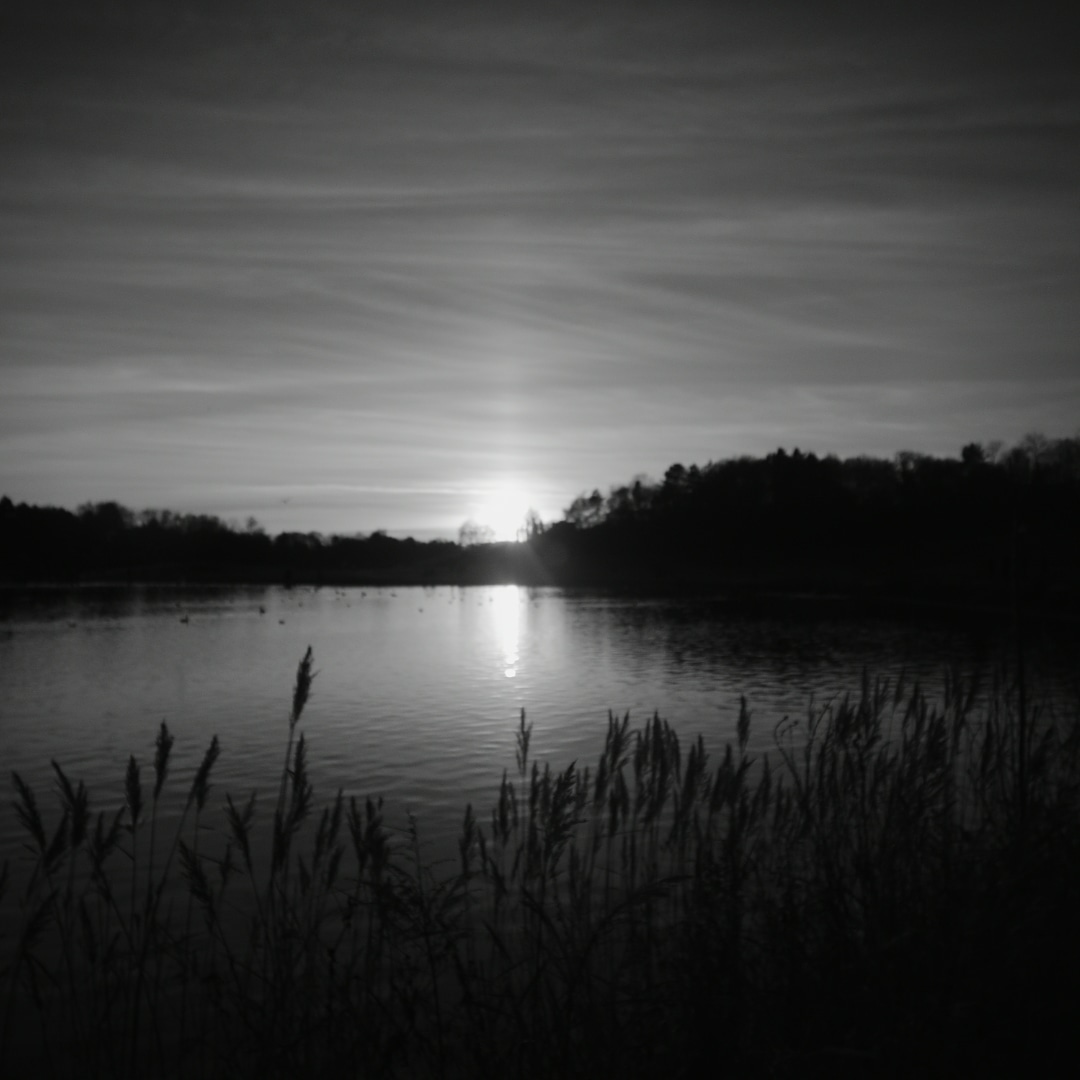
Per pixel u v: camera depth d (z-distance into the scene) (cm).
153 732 2816
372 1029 659
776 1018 582
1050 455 13488
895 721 1741
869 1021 540
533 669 4531
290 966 745
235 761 2303
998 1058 518
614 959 786
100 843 689
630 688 3725
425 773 2117
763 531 14838
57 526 18400
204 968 930
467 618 8700
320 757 2330
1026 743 1076
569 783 724
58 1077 739
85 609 10256
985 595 8869
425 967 830
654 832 985
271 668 4691
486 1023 679
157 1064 756
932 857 757
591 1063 576
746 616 8125
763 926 699
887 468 16625
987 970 540
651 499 18312
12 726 2980
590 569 16612
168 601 12125
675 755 843
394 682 4062
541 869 741
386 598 13038
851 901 749
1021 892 593
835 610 8619
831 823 891
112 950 732
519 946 866
